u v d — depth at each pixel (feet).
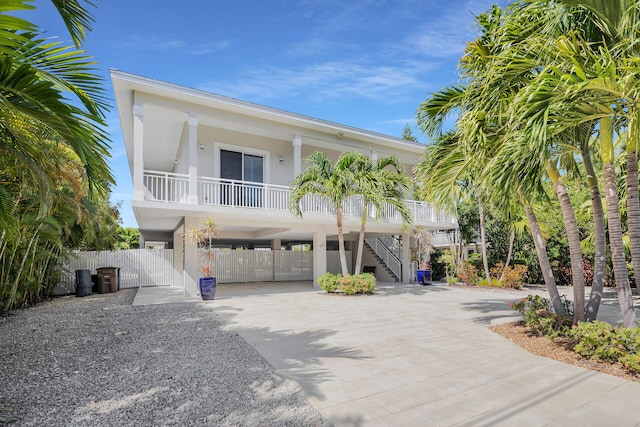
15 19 9.12
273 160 49.85
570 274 56.03
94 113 12.92
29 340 21.29
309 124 44.62
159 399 12.77
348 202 47.29
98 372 15.67
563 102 14.74
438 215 52.95
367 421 11.03
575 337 17.74
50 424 10.94
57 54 11.62
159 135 46.14
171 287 54.03
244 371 15.64
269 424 10.89
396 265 62.44
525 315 22.57
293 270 68.13
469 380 14.42
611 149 18.53
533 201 23.99
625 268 18.31
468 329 23.70
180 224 47.75
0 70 10.57
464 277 55.16
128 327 24.73
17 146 13.71
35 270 37.19
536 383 14.07
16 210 24.94
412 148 54.49
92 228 43.55
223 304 35.24
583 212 44.09
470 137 20.22
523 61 17.17
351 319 27.32
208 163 45.01
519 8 18.26
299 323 25.82
